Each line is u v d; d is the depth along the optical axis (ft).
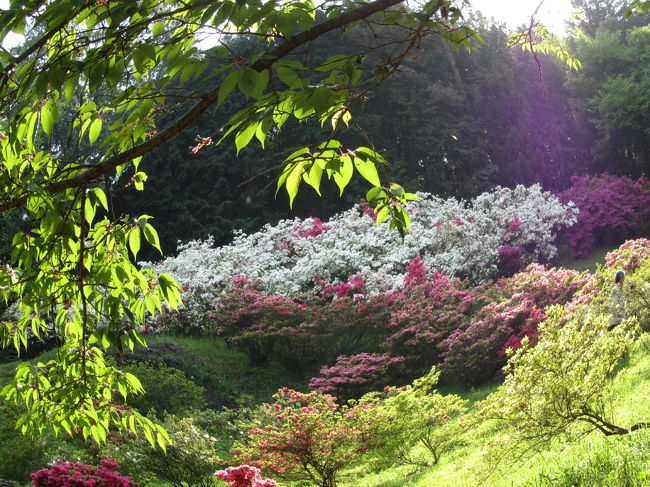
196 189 101.35
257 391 56.13
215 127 98.07
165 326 65.92
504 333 49.96
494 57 112.98
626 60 111.96
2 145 9.30
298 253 73.51
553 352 19.45
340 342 59.93
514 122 113.70
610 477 16.79
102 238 10.28
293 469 34.09
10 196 9.53
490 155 112.27
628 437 19.80
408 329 53.62
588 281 49.37
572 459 20.36
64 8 7.02
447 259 70.54
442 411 34.30
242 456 34.24
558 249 87.61
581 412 19.77
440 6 8.04
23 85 7.73
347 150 7.50
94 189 9.71
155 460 34.32
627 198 86.38
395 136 107.34
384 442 33.30
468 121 109.91
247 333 57.21
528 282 54.44
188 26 7.59
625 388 29.53
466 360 50.34
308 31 7.45
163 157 100.42
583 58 114.01
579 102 112.68
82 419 11.48
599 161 116.47
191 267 72.95
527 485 19.92
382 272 65.10
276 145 95.76
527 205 79.66
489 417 20.26
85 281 10.43
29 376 11.04
